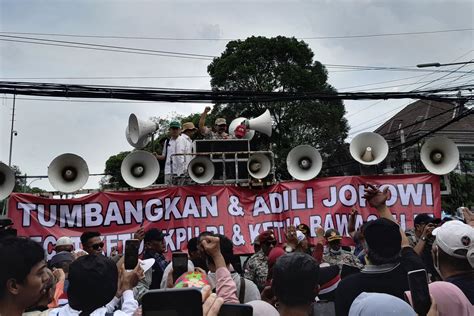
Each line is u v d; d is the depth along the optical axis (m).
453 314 2.68
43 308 3.20
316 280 2.62
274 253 4.69
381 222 3.24
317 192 9.41
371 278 3.15
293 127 29.02
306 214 9.29
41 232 8.50
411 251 3.61
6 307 2.18
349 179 9.49
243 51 28.77
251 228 9.09
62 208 8.67
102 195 8.84
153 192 8.97
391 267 3.17
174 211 8.96
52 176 8.79
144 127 10.20
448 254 3.00
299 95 11.02
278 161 27.52
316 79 28.88
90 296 2.56
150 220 8.85
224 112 28.64
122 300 2.87
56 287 4.23
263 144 20.14
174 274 3.58
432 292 2.75
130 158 9.16
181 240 8.85
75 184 8.86
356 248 7.12
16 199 8.54
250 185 9.27
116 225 8.76
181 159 9.95
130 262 3.03
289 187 9.38
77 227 8.66
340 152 28.00
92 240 5.83
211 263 3.73
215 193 9.13
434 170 9.57
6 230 5.14
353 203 9.41
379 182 9.52
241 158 9.88
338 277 4.73
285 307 2.61
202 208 9.03
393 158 20.42
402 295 3.08
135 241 3.08
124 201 8.88
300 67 28.94
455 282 2.96
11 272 2.17
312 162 9.64
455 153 9.56
